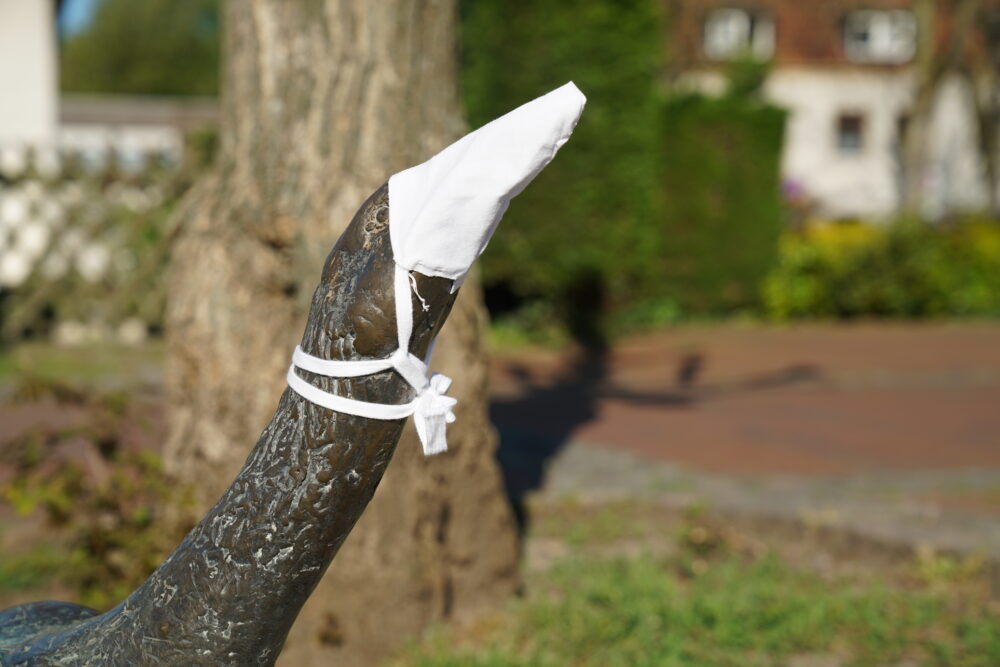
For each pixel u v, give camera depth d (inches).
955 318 621.9
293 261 139.9
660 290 572.4
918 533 189.5
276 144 141.2
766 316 599.5
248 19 142.8
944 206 1143.0
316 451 52.3
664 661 142.8
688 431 311.9
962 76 995.9
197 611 54.3
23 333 427.2
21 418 291.9
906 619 161.0
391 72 142.2
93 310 431.2
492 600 159.2
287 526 53.1
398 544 144.2
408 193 51.1
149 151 432.1
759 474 252.5
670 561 188.1
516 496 218.8
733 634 153.3
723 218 576.4
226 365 143.4
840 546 194.7
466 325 153.3
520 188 49.3
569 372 421.7
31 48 491.8
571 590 169.0
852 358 462.9
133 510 150.6
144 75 1733.5
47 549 179.0
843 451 285.3
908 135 813.2
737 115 570.3
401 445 143.8
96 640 57.8
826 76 1251.2
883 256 612.4
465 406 153.0
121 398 159.2
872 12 1251.8
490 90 454.6
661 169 566.3
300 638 140.8
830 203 1168.8
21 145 417.4
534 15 453.4
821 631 155.6
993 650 147.4
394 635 144.6
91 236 425.1
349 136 140.6
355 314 50.7
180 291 148.2
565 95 48.4
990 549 179.5
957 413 348.5
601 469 249.0
